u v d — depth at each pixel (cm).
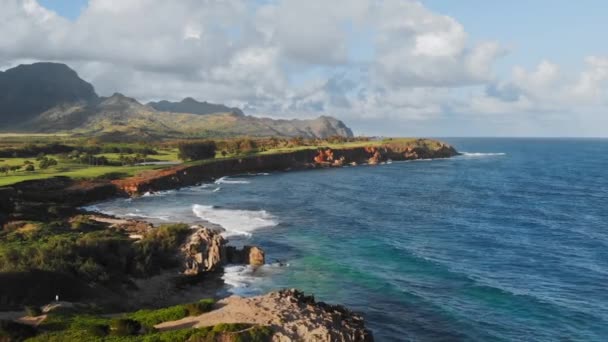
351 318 3791
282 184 14325
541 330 3969
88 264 4444
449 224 8362
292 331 3189
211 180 15275
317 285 4994
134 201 10788
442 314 4256
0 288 3609
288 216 8962
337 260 5903
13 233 5638
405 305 4462
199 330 3047
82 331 3053
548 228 8112
